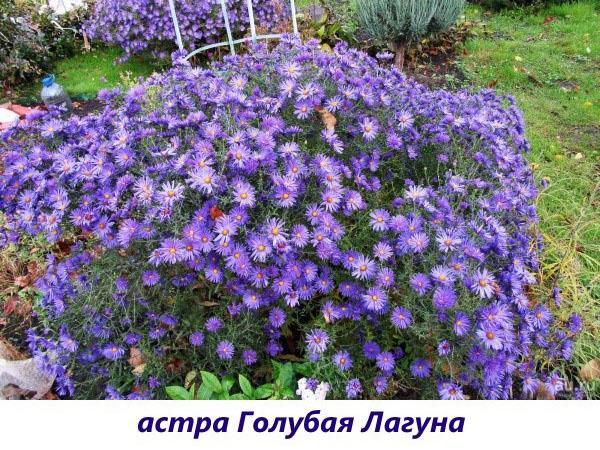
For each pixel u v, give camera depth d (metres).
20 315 1.21
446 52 2.56
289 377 0.92
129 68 2.54
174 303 0.94
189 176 0.91
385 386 0.89
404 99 1.24
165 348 0.95
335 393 0.89
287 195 0.88
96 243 1.02
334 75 1.13
